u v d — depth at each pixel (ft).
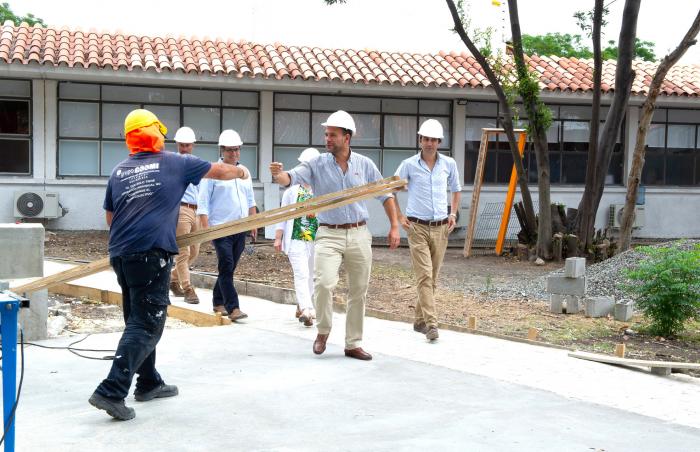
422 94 61.82
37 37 57.93
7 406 12.17
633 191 48.67
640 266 30.71
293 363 21.74
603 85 63.98
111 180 16.79
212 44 61.82
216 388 19.02
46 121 56.70
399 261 50.98
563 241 53.42
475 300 36.55
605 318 32.91
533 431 16.24
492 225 65.41
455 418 17.01
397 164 64.13
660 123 69.21
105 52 55.93
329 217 22.11
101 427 15.85
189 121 59.88
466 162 65.57
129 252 15.98
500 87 53.36
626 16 49.62
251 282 35.99
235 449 14.76
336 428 16.15
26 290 16.81
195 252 31.50
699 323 32.83
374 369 21.25
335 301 32.04
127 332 16.26
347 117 21.70
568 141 67.41
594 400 19.21
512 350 25.21
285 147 61.87
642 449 15.31
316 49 64.28
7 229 18.25
